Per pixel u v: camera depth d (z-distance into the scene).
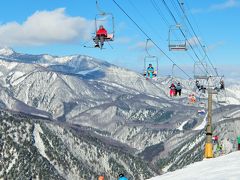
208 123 47.81
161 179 22.72
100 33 21.88
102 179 29.34
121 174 27.38
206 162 27.80
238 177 18.03
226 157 29.14
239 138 46.75
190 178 20.45
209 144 47.00
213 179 18.61
